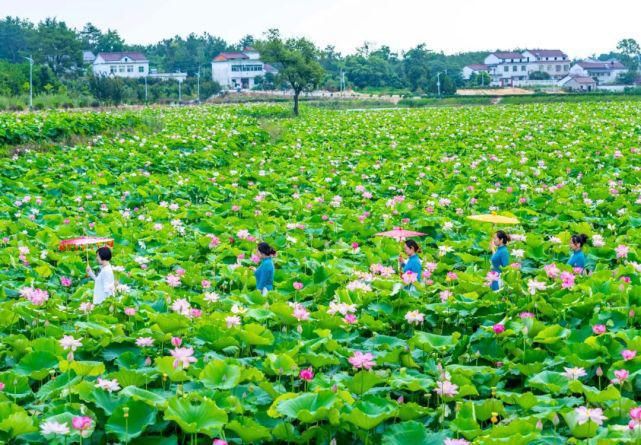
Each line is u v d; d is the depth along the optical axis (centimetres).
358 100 9806
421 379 715
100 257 1010
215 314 895
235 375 687
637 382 704
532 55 15062
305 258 1276
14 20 16712
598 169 2452
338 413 613
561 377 711
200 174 2355
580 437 607
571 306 910
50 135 3019
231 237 1438
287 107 7131
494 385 748
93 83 8431
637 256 1226
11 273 1195
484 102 9244
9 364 798
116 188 2067
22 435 611
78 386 640
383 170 2488
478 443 564
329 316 861
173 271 1248
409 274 955
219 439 605
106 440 623
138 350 799
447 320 944
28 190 1964
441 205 1719
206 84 11438
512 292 1034
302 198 1903
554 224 1541
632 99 8356
